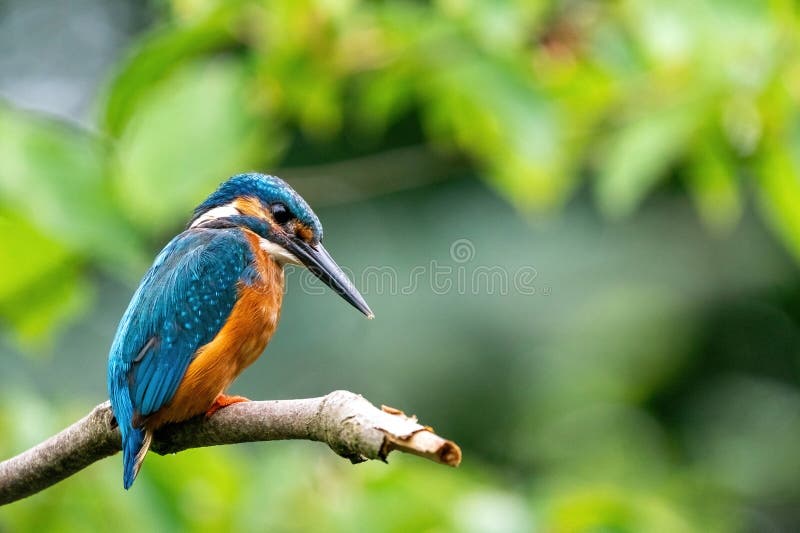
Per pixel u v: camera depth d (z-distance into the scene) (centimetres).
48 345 1187
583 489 962
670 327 1825
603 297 1797
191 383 764
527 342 1727
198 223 941
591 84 1046
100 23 1994
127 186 929
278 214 927
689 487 1659
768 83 943
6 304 1116
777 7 950
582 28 1040
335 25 981
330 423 591
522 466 1717
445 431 1711
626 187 965
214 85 966
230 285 822
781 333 1888
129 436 716
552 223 1748
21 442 873
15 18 1986
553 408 1745
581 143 1063
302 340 1722
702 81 955
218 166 945
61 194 945
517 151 971
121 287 1711
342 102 1262
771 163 998
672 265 1866
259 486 928
